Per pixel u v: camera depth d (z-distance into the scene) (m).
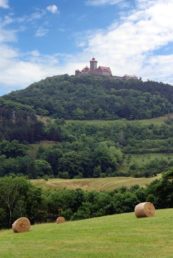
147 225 32.19
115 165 180.00
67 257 23.75
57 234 32.44
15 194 89.31
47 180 148.25
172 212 39.81
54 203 96.44
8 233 37.91
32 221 91.56
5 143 191.00
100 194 96.38
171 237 26.77
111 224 34.78
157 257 22.08
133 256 22.62
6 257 24.98
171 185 76.19
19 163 168.88
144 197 84.19
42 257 24.25
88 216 88.81
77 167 174.00
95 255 23.61
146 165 176.62
